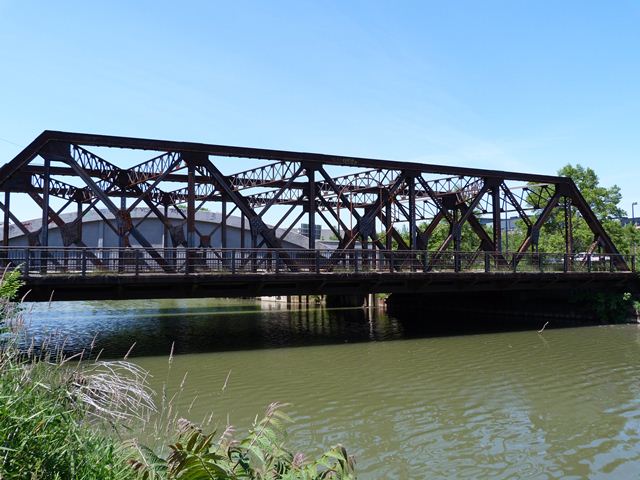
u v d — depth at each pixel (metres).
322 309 40.50
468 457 9.89
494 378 16.09
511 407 13.02
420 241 31.86
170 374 16.44
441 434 11.06
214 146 23.17
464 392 14.38
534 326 28.98
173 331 26.52
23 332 5.62
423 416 12.25
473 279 26.80
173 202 32.09
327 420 11.89
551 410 12.79
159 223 48.16
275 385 15.10
